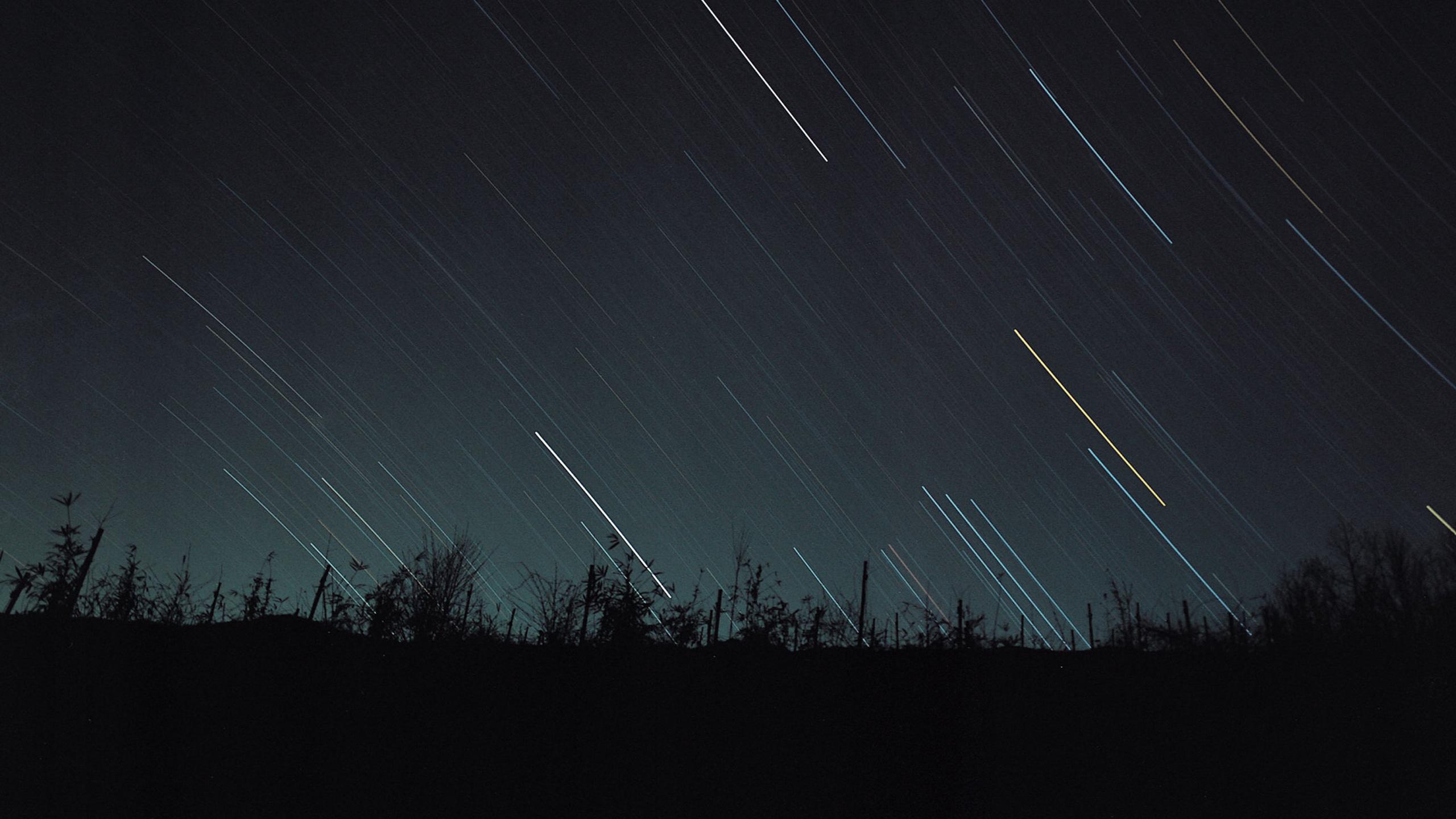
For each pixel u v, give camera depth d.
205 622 11.70
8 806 8.20
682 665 11.45
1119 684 11.07
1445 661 10.41
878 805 8.92
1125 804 8.84
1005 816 8.70
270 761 9.49
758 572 12.23
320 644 11.31
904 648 11.90
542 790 9.20
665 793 9.20
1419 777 8.90
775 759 9.79
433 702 10.43
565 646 11.24
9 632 10.62
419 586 11.84
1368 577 12.73
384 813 8.70
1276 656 11.22
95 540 11.43
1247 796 8.84
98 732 9.61
